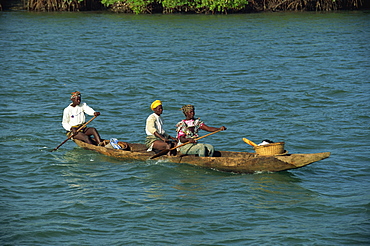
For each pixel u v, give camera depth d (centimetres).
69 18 6044
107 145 2059
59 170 1842
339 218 1439
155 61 3906
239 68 3662
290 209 1500
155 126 1953
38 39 4741
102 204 1539
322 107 2686
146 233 1359
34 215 1460
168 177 1773
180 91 3056
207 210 1496
